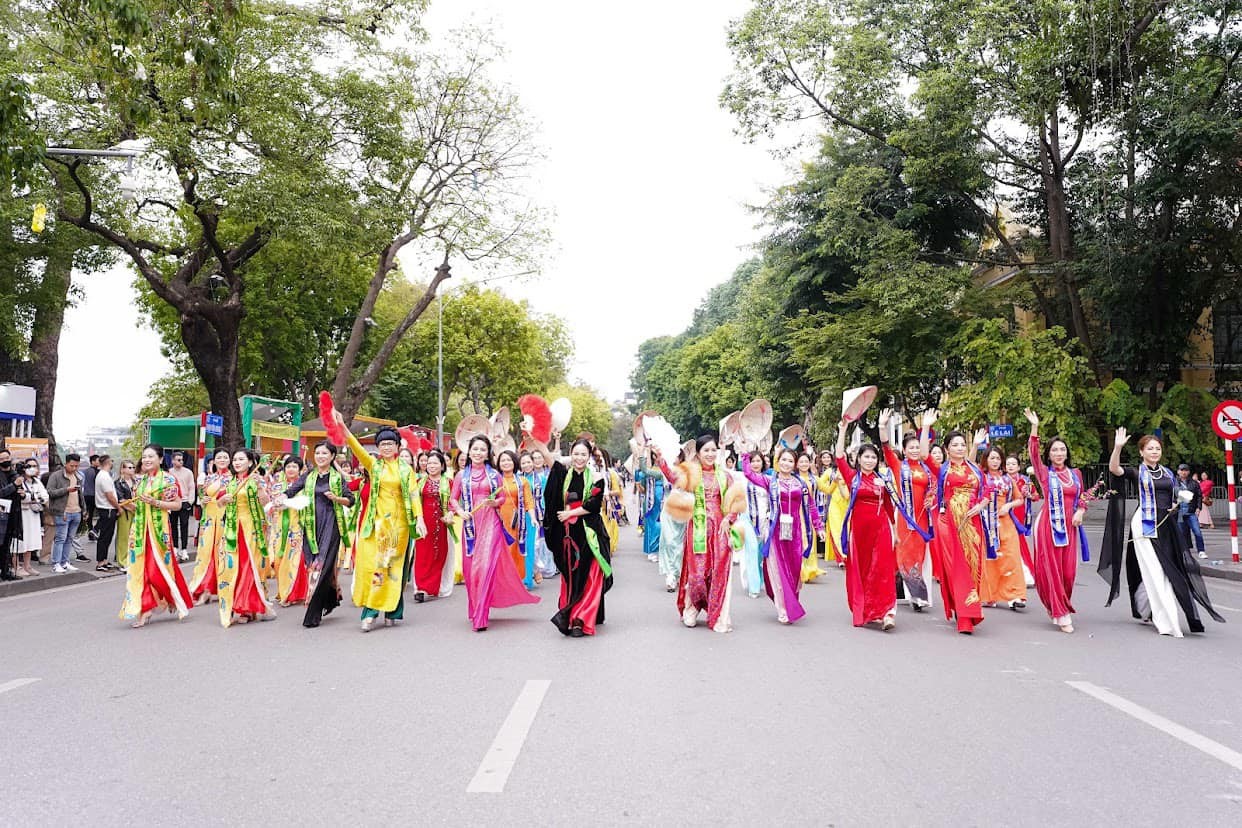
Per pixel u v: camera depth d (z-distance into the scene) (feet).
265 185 66.54
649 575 47.44
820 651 26.37
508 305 162.09
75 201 69.31
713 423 208.33
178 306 78.18
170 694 21.40
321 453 35.06
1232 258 83.41
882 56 84.17
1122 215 82.12
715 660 24.95
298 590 37.01
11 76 36.50
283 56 70.18
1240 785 14.85
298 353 119.85
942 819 13.37
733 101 86.02
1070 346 80.28
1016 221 97.96
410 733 17.88
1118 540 32.42
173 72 60.49
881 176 89.71
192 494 54.65
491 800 14.19
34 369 93.25
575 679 22.54
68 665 25.05
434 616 33.65
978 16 76.59
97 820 13.53
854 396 30.86
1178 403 81.15
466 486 31.14
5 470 47.60
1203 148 72.18
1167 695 21.03
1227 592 42.86
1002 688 21.67
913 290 85.76
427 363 162.50
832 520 51.67
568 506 28.91
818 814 13.56
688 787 14.73
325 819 13.48
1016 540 33.06
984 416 78.18
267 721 18.88
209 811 13.85
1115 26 71.36
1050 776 15.26
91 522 59.47
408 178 83.76
